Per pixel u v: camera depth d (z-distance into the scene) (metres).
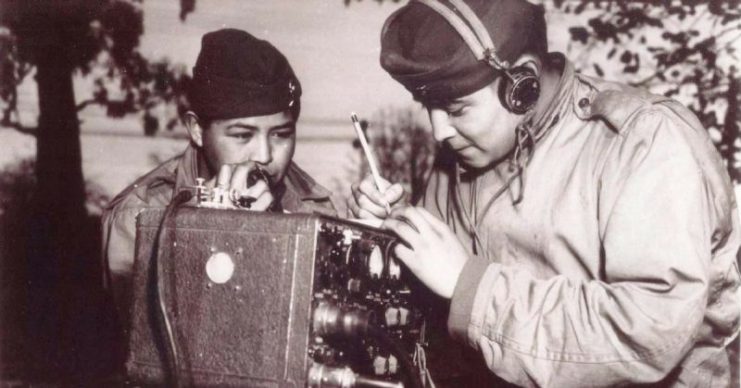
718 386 1.42
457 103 1.29
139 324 1.12
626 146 1.27
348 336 1.06
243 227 1.06
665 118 1.27
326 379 1.03
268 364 1.03
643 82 4.59
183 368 1.07
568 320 1.19
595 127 1.35
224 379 1.05
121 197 1.74
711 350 1.41
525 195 1.38
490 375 1.50
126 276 1.59
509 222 1.40
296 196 1.92
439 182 1.69
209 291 1.06
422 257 1.27
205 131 1.69
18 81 4.86
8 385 3.75
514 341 1.19
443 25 1.27
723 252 1.40
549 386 1.18
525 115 1.34
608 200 1.26
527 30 1.30
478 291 1.23
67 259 4.75
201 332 1.06
